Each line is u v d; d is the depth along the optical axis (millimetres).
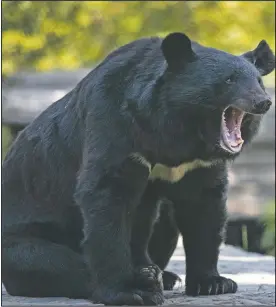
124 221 10352
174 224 11719
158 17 26828
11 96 23906
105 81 10367
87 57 28266
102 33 27562
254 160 23047
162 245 11914
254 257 16562
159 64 10117
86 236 10312
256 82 9828
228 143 9812
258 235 22594
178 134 9930
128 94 10125
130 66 10344
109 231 10195
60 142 11141
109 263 10242
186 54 9961
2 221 11562
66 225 11367
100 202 10211
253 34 26953
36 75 24859
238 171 23094
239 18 26500
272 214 20734
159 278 10484
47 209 11406
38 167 11414
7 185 11727
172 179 10531
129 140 10086
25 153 11594
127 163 10156
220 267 14812
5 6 23953
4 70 24375
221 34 26922
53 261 10938
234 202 22625
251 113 9625
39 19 25359
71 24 26453
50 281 11016
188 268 11289
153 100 9891
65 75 24922
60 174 11172
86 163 10367
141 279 10320
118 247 10250
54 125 11320
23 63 27062
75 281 10883
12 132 24062
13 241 11289
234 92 9734
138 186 10336
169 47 9852
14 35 25016
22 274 11094
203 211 10977
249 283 12758
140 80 10117
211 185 10734
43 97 23906
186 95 9797
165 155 10156
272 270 14422
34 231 11430
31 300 10852
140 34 27281
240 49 27094
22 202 11586
